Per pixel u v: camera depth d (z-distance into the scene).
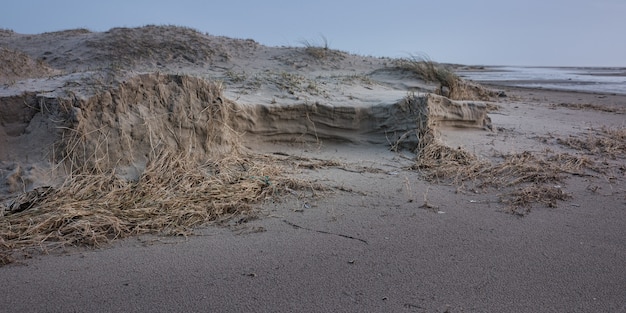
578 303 2.88
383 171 5.80
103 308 2.74
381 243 3.70
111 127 4.77
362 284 3.05
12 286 2.96
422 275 3.18
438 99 7.46
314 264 3.32
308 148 6.75
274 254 3.48
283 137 6.72
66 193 4.21
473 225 4.11
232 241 3.71
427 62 12.35
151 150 4.91
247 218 4.17
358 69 13.47
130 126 4.87
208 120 5.42
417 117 6.81
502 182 5.45
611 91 18.41
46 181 4.29
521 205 4.67
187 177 4.81
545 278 3.17
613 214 4.47
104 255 3.43
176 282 3.04
